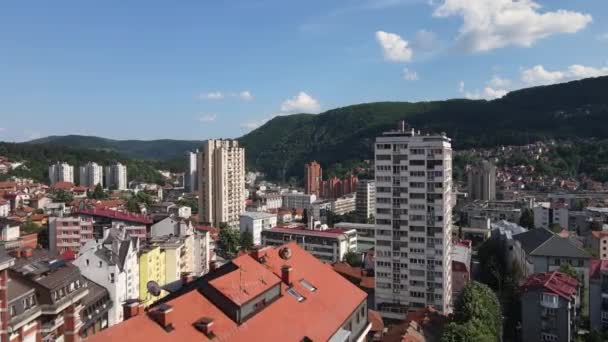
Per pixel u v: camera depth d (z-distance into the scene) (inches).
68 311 3093.0
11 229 7042.3
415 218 5019.7
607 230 7741.1
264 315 2009.1
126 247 4421.8
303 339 1990.7
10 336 2459.4
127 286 4345.5
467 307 3700.8
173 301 1776.6
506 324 4495.6
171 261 5600.4
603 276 4200.3
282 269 2377.0
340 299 2534.5
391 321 5054.1
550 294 4042.8
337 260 7372.1
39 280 2883.9
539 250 5684.1
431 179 4945.9
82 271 4008.4
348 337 2297.0
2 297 2343.8
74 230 7765.8
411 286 5064.0
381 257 5191.9
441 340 3203.7
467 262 6387.8
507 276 5826.8
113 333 1489.9
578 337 4092.0
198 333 1683.1
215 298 1895.9
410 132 5128.0
